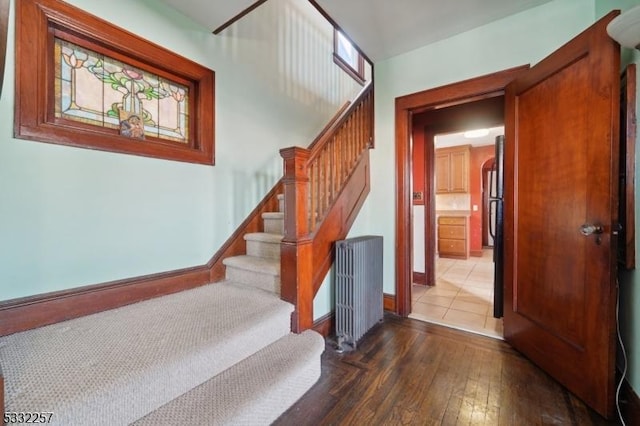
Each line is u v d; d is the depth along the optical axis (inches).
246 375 55.2
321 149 85.4
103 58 68.7
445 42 95.4
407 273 106.4
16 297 56.4
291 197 74.2
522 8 80.7
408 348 81.7
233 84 98.3
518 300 79.7
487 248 282.8
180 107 84.7
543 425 52.9
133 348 50.8
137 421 43.2
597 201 55.9
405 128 105.2
